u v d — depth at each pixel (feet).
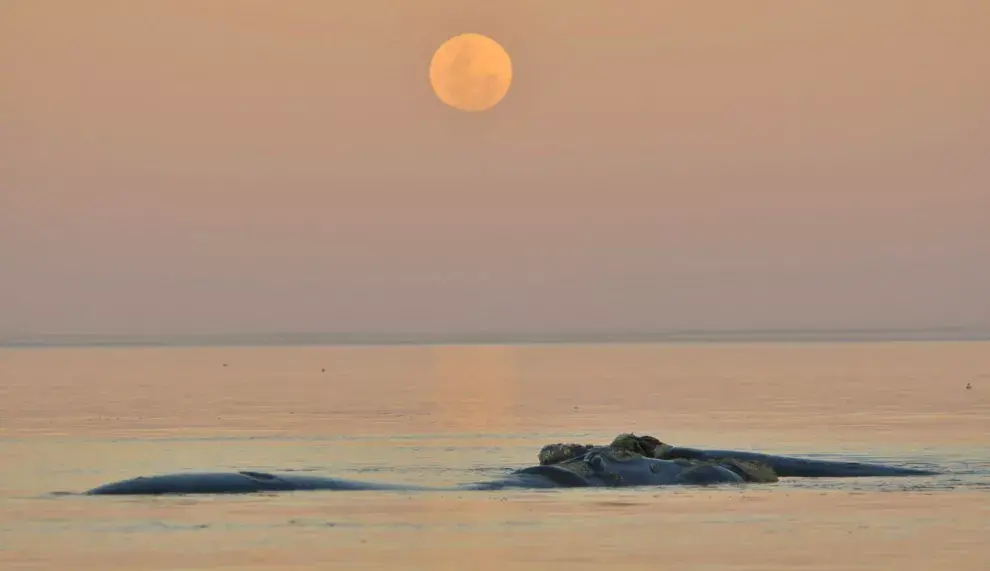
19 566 339.98
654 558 347.97
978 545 363.76
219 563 343.05
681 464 479.41
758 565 339.98
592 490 456.04
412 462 556.51
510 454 589.32
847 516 406.62
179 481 458.50
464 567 337.93
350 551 357.41
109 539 372.79
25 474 519.19
